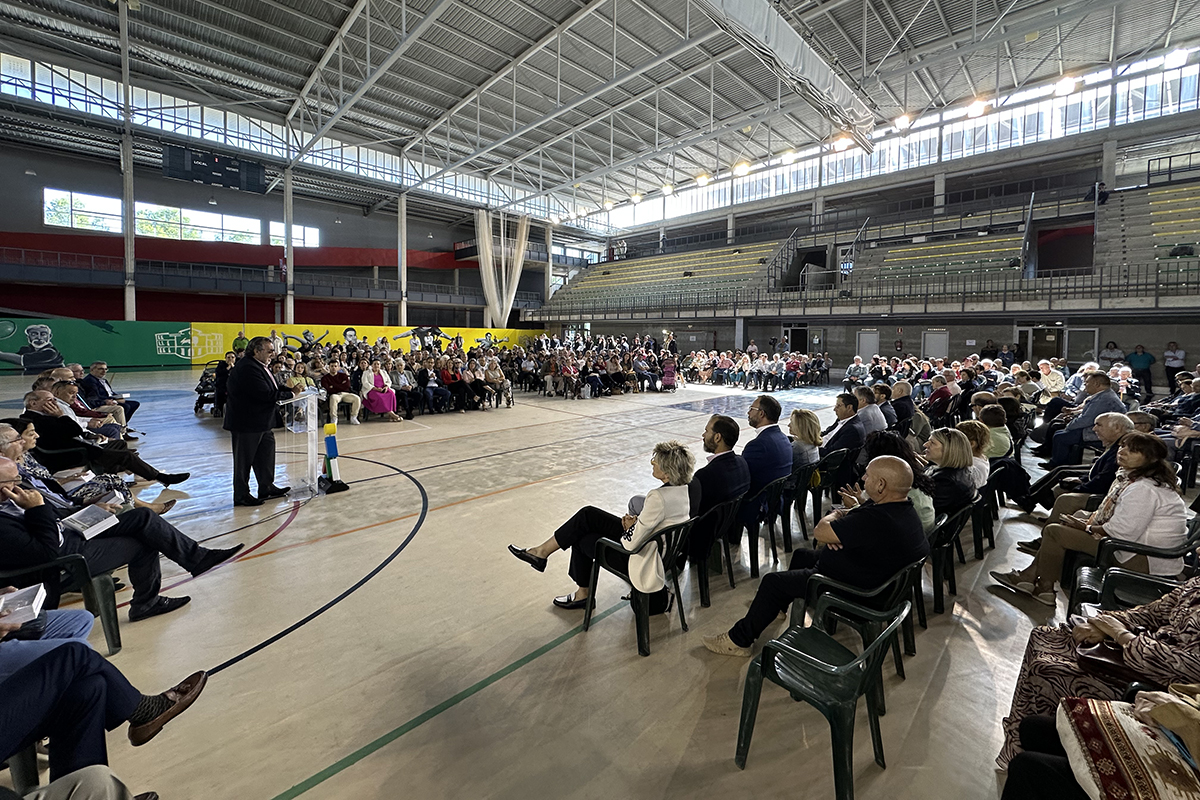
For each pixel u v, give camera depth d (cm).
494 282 3212
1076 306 1634
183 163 1952
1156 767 124
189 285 2430
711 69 1678
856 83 1431
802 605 258
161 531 307
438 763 200
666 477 279
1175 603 178
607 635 291
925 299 1920
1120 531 275
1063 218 2072
